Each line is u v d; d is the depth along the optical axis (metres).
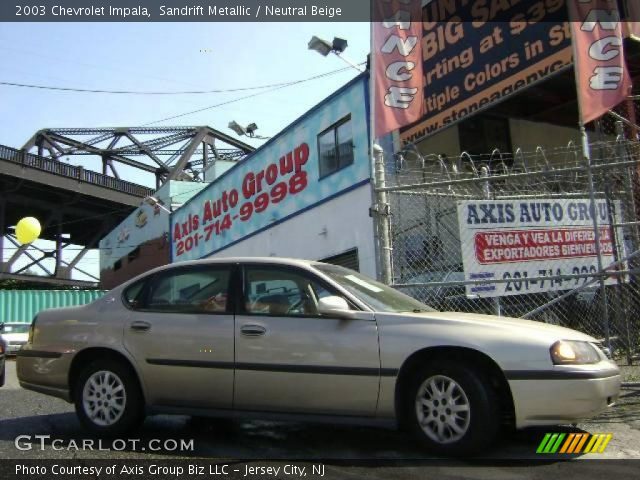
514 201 7.56
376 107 8.49
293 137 15.87
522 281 6.98
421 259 9.28
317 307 4.86
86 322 5.51
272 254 16.69
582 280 7.62
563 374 4.27
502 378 4.45
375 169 7.58
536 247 7.53
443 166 9.95
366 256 12.84
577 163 8.79
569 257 7.61
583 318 8.60
